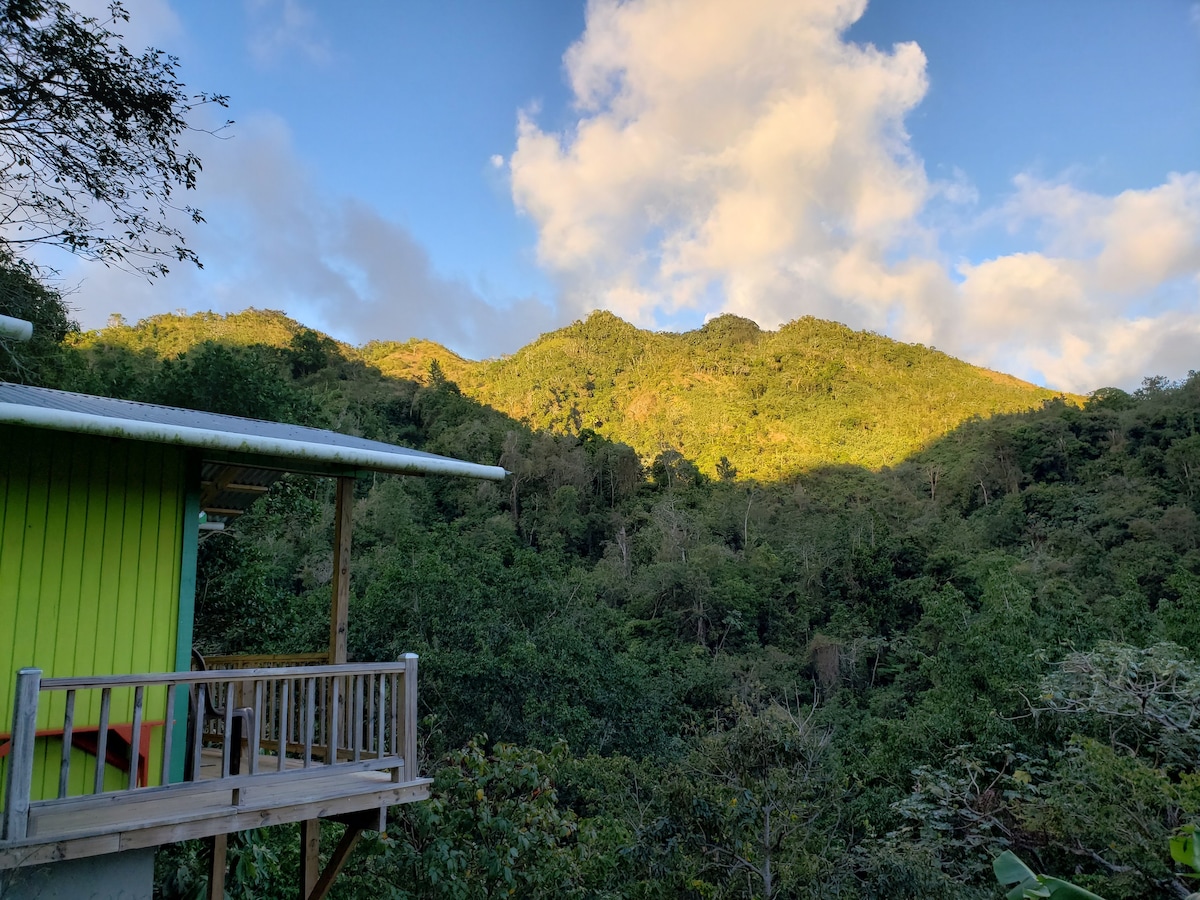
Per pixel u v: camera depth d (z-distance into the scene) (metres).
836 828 11.03
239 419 6.65
